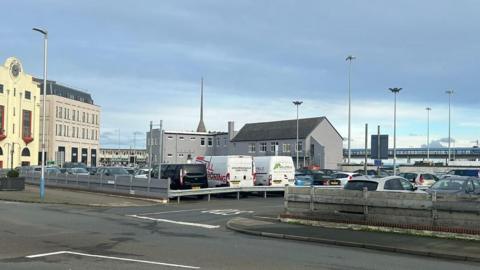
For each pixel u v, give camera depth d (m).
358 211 15.93
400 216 15.02
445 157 125.19
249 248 12.39
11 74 86.94
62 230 15.09
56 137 107.88
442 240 13.59
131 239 13.50
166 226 17.00
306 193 17.23
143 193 28.73
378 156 32.59
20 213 19.97
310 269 9.73
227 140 99.44
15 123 88.00
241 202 27.73
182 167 29.36
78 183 34.78
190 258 10.63
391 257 11.62
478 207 13.50
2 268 9.30
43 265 9.62
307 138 84.44
